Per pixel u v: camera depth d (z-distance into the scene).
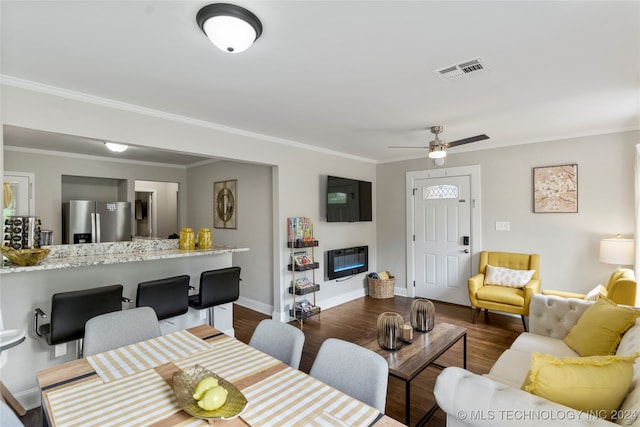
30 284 2.37
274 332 1.84
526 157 4.26
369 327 3.96
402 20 1.61
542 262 4.15
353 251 5.19
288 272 4.25
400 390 2.55
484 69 2.17
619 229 3.66
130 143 2.76
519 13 1.56
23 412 2.24
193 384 1.32
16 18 1.55
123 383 1.36
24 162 4.53
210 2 1.46
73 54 1.92
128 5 1.47
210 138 3.34
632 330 1.85
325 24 1.64
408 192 5.34
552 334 2.51
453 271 4.87
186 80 2.29
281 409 1.18
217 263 3.56
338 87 2.45
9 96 2.19
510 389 1.30
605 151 3.74
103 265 2.73
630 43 1.84
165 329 3.12
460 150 4.72
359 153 5.03
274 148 4.03
